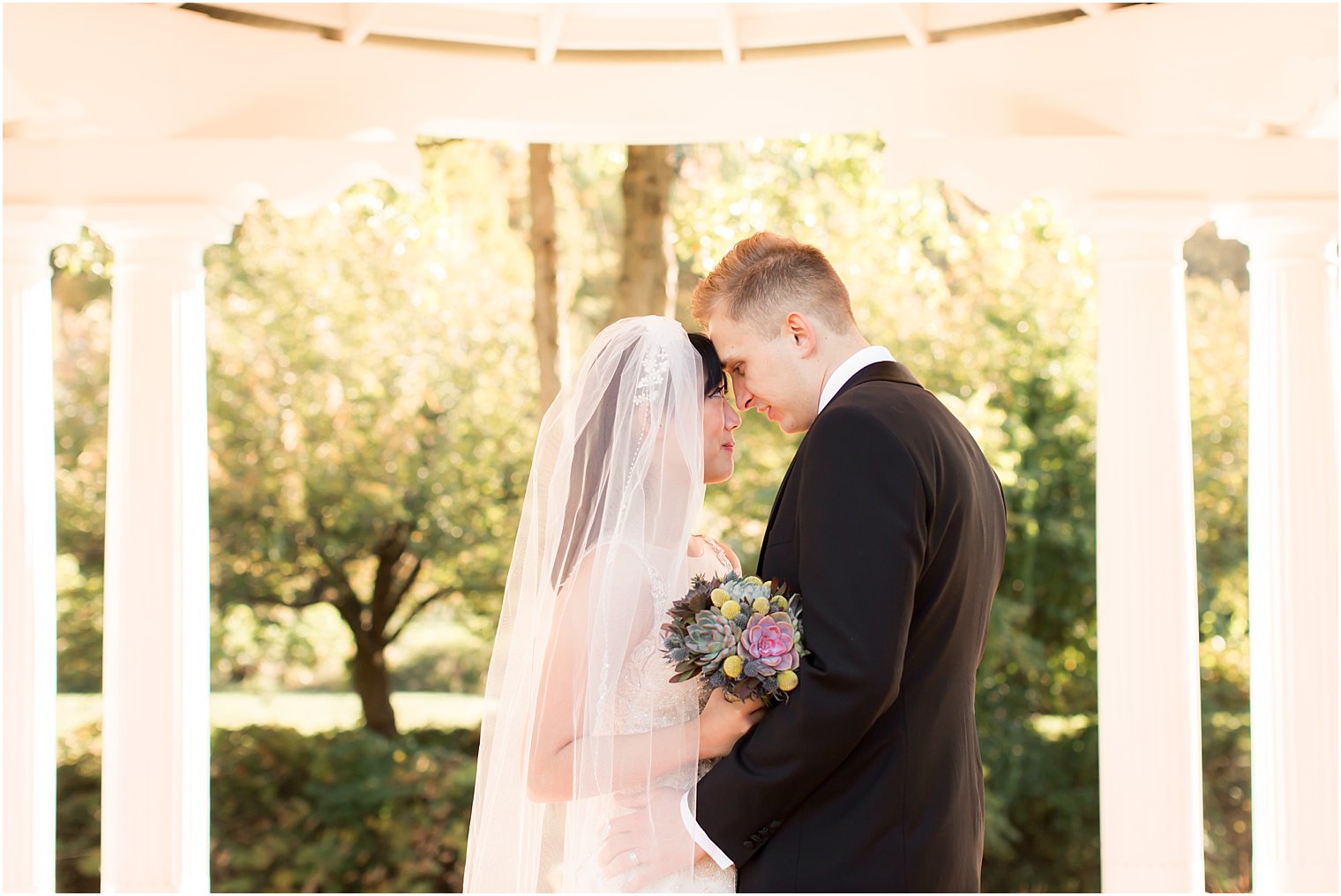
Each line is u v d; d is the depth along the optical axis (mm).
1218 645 11242
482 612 12055
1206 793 11180
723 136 5355
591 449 2715
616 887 2520
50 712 4559
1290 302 4645
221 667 12023
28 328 4531
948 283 11422
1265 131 4824
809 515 2459
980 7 5020
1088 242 10812
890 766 2482
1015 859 11117
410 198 10570
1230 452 11312
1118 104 4852
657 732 2553
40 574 4523
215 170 4539
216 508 11438
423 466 11664
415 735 11961
